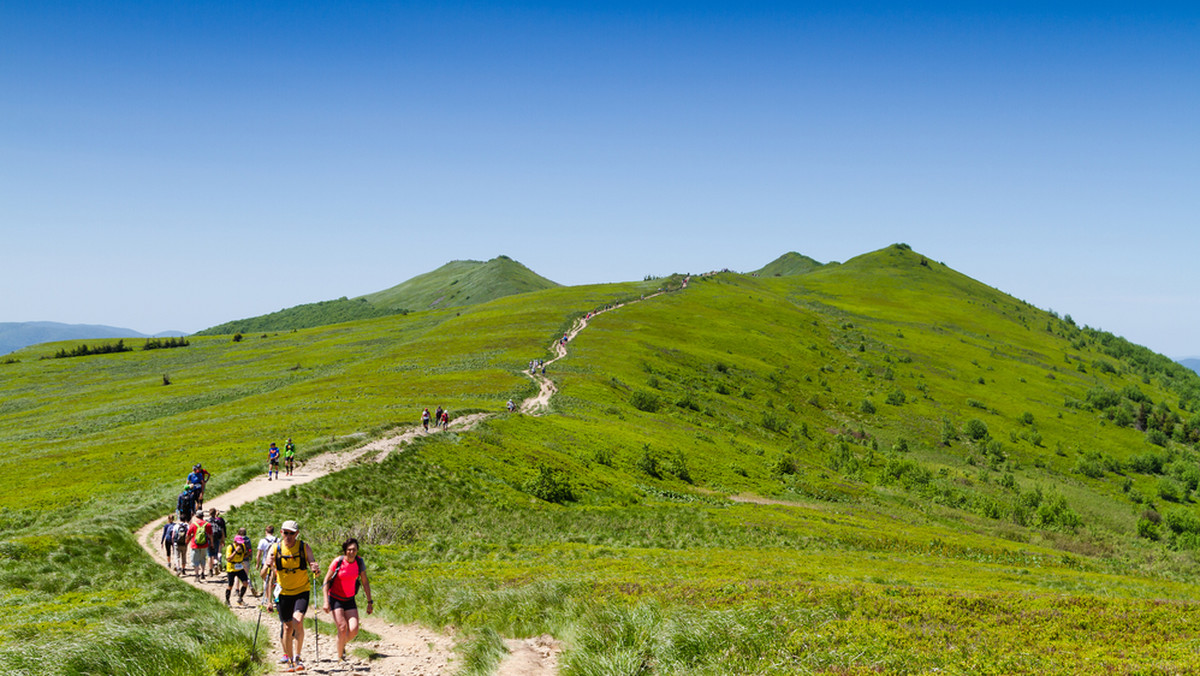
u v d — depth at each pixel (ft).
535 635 50.90
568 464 187.52
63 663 34.09
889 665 40.52
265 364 471.62
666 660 40.83
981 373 572.51
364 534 112.98
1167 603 59.16
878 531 167.02
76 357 569.23
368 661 43.21
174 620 46.14
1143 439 469.57
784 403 413.80
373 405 249.96
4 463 187.62
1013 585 104.06
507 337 441.27
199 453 168.25
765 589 61.00
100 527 94.99
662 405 315.37
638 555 112.68
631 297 653.30
